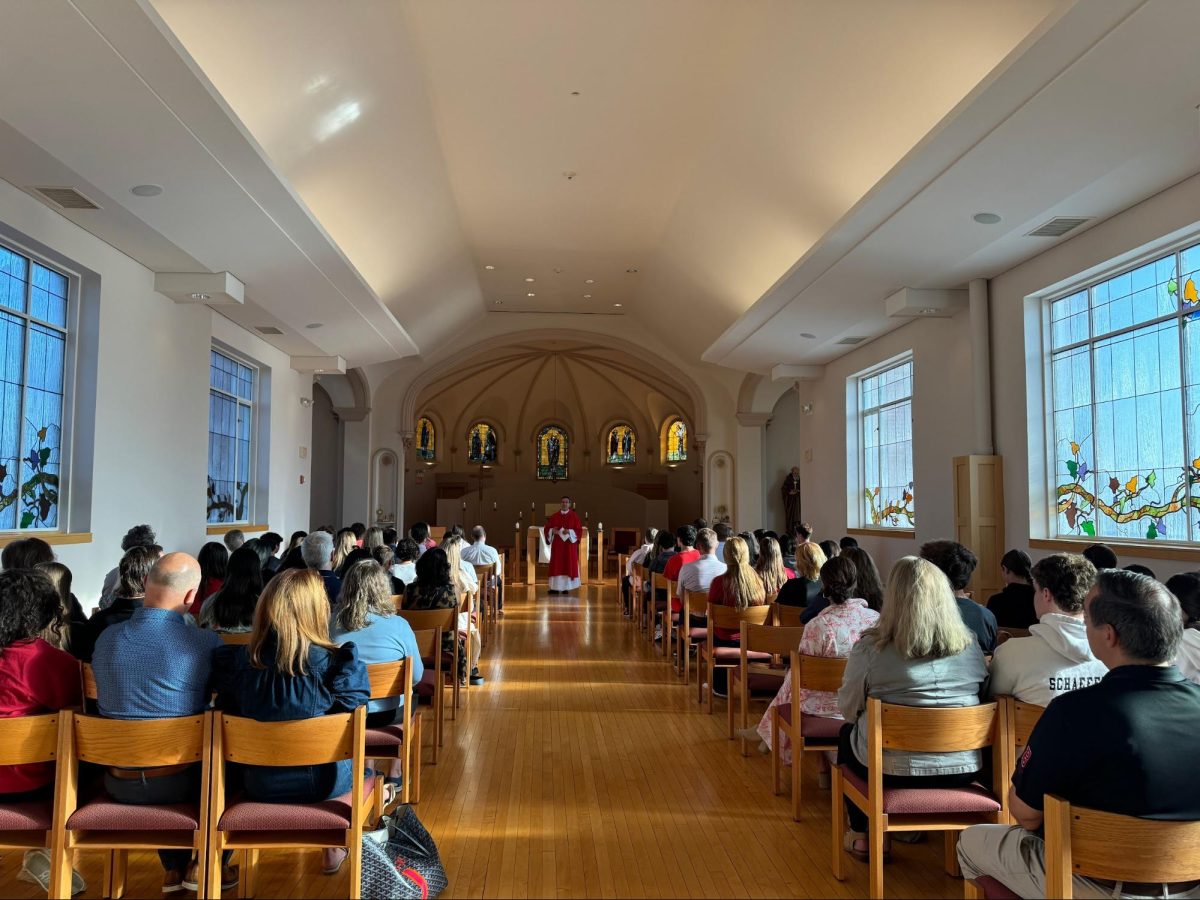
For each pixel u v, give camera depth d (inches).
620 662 322.3
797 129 282.5
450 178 377.7
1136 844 75.7
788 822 155.9
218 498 409.7
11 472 239.1
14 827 109.0
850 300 350.0
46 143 197.2
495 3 242.5
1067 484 280.1
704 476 685.9
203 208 242.4
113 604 148.7
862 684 123.3
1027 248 277.0
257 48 214.5
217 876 108.6
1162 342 238.2
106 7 143.9
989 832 95.5
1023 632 165.0
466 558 413.1
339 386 656.4
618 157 355.9
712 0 239.5
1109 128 190.1
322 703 112.6
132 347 291.0
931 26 211.5
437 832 150.5
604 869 134.9
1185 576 126.2
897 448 425.1
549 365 904.9
